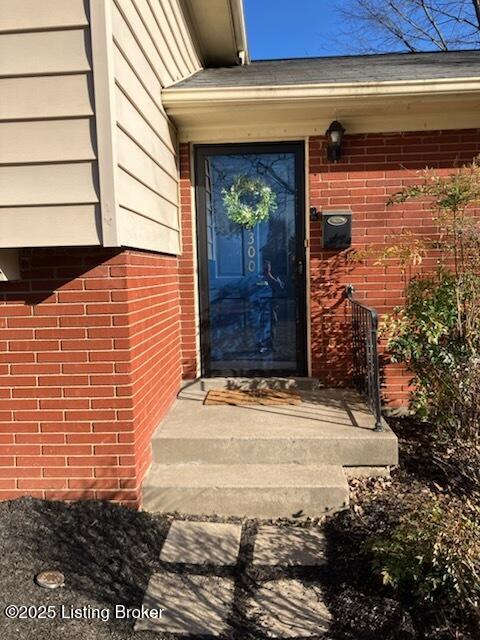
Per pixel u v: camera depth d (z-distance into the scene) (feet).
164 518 10.23
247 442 11.39
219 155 15.42
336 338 15.31
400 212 14.82
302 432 11.64
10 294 10.00
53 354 10.08
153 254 12.17
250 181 15.57
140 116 10.41
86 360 10.06
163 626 7.34
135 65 9.98
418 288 13.66
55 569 8.30
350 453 11.37
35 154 8.49
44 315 10.02
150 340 11.70
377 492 10.80
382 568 7.79
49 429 10.21
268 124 14.71
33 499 10.19
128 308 9.96
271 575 8.53
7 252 9.41
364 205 14.88
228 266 15.88
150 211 11.27
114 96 8.45
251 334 15.94
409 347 12.78
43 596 7.71
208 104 13.03
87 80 8.32
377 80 13.33
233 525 10.03
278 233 15.71
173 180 14.30
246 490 10.34
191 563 8.82
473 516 8.48
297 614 7.63
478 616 6.94
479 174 12.46
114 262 9.89
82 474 10.25
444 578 7.08
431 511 8.02
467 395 12.07
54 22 8.23
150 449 11.39
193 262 15.44
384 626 7.15
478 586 7.06
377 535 8.96
